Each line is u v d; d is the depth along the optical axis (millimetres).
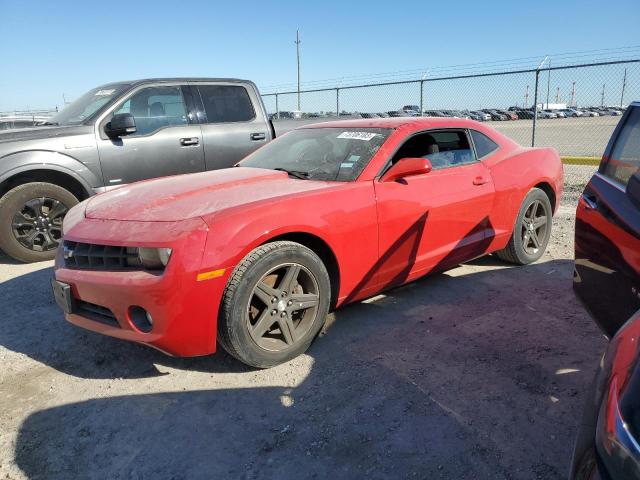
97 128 5539
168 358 3248
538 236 4898
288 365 3104
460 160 4207
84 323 2963
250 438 2457
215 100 6391
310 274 3100
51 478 2238
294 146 4203
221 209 2920
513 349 3223
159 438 2479
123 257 2801
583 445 1464
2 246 5164
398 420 2543
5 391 2930
